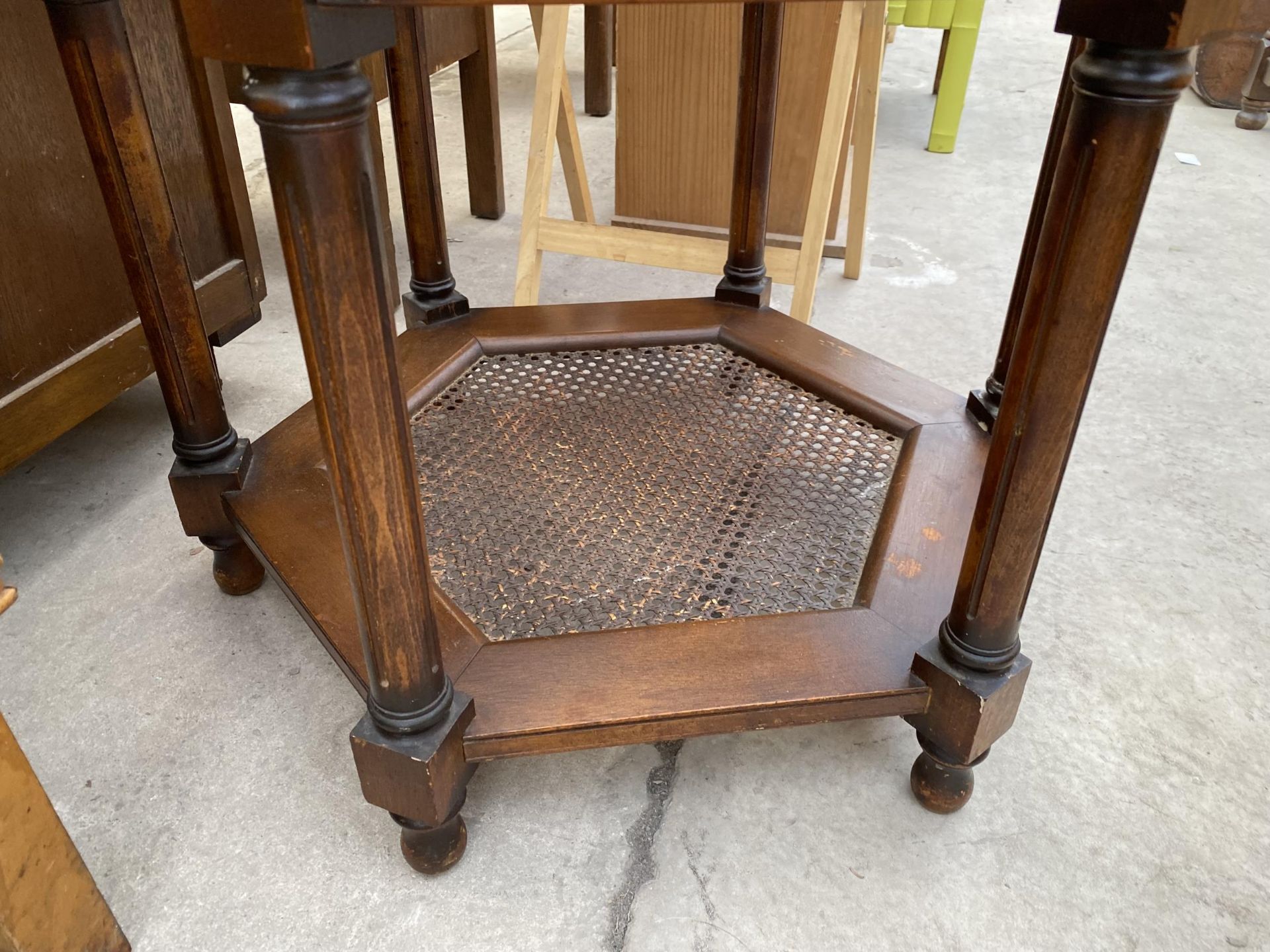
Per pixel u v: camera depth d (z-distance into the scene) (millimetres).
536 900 855
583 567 1012
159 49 1291
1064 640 1145
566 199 2441
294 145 504
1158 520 1348
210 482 1051
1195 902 861
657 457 1174
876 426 1199
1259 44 2928
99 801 940
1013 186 2568
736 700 814
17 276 1162
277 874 877
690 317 1397
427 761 742
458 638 880
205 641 1130
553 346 1345
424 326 1366
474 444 1190
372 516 638
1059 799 956
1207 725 1041
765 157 1294
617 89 2035
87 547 1272
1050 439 674
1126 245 598
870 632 885
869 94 1801
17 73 1115
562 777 969
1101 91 553
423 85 1211
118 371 1331
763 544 1044
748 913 845
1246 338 1831
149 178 896
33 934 704
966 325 1875
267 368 1694
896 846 907
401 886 867
